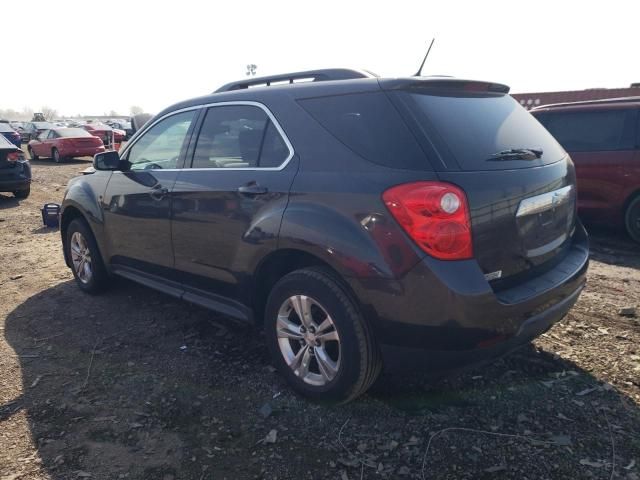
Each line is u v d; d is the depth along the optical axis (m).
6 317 4.59
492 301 2.46
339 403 2.94
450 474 2.44
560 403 2.97
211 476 2.50
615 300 4.54
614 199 6.62
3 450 2.71
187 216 3.66
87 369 3.57
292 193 2.95
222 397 3.17
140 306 4.75
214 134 3.63
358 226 2.63
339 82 3.01
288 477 2.47
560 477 2.39
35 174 16.75
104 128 30.84
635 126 6.48
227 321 4.34
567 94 17.30
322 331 2.93
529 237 2.80
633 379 3.20
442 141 2.58
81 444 2.76
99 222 4.66
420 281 2.46
